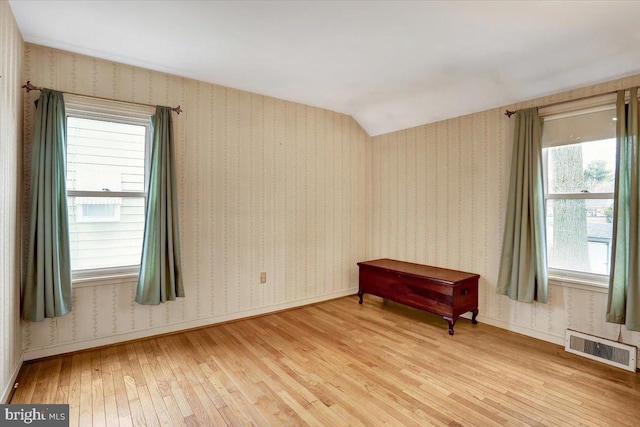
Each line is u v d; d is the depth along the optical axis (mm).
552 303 2893
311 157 4023
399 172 4195
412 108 3766
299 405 1987
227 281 3400
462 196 3537
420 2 1922
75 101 2604
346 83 3252
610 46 2311
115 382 2215
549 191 2971
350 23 2170
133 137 2908
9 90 2010
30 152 2451
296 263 3922
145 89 2914
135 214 2938
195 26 2230
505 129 3189
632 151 2359
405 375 2342
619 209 2426
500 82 2986
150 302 2801
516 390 2156
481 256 3383
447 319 3104
